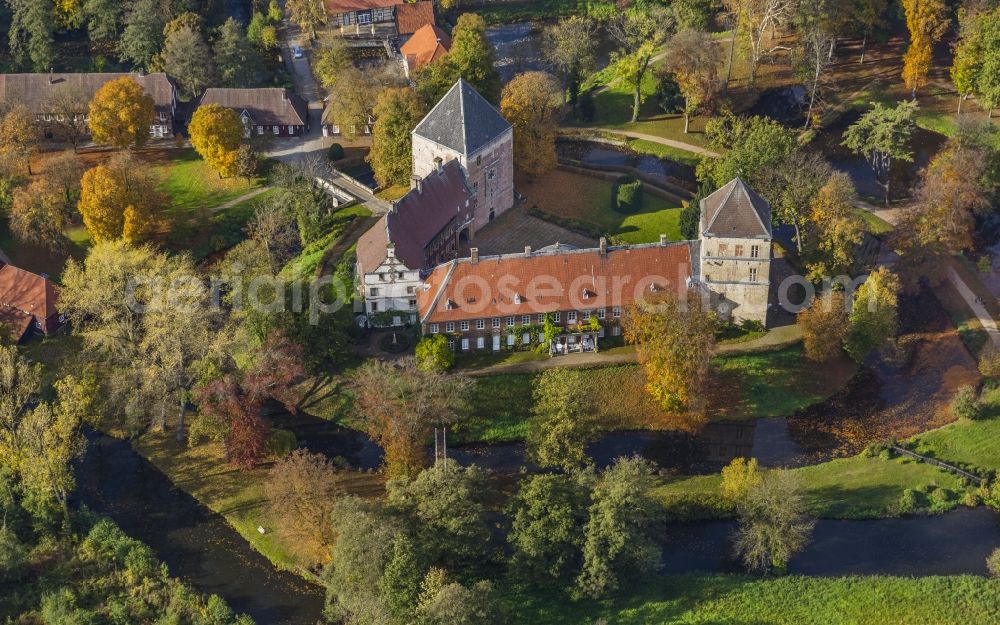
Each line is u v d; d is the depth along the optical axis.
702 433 161.50
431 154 194.12
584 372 167.12
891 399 165.62
